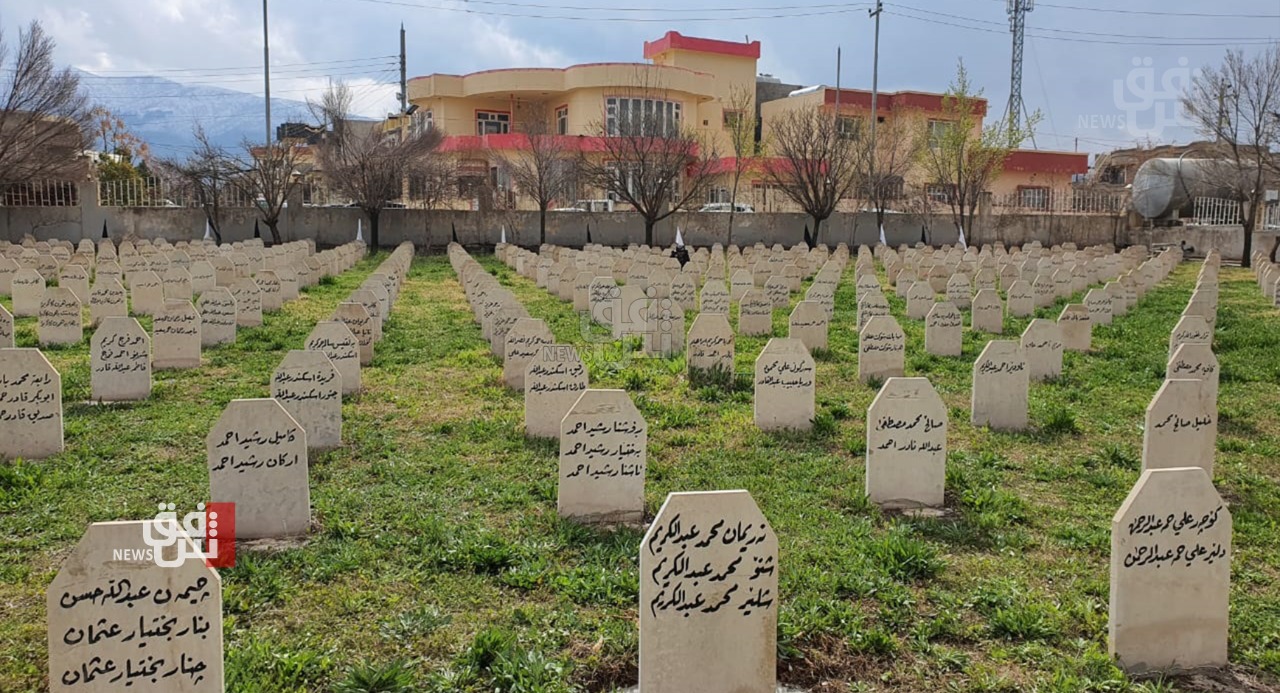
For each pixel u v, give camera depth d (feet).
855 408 32.83
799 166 127.13
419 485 23.24
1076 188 150.71
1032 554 19.43
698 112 163.63
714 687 13.29
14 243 105.29
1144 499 14.23
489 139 147.13
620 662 14.66
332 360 33.30
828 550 19.13
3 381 24.34
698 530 12.99
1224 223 131.13
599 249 102.99
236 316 46.96
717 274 73.51
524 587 17.34
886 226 137.80
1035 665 14.79
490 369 38.70
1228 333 51.88
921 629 15.80
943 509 22.30
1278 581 18.20
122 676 11.85
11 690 13.62
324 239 120.67
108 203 112.16
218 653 12.17
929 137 138.41
